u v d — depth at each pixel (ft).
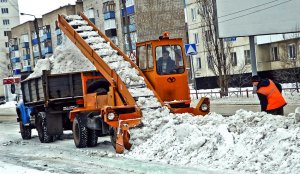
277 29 96.99
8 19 344.69
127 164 35.01
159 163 34.47
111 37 209.87
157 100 43.52
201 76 177.06
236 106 87.10
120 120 40.86
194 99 118.83
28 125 61.77
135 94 43.39
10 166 39.04
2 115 131.23
